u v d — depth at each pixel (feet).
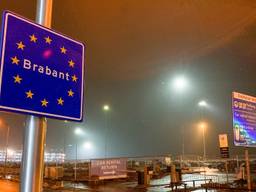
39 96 9.81
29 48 9.82
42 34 10.29
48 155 203.41
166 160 122.62
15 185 84.38
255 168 96.17
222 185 64.64
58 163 155.22
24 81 9.49
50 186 79.20
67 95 10.63
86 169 132.46
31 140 9.57
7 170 137.39
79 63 11.23
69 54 10.98
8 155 209.15
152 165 128.67
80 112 10.93
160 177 104.58
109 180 88.89
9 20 9.46
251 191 48.98
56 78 10.41
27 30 9.87
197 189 65.67
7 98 9.00
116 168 84.12
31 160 9.43
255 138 48.52
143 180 79.71
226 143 49.16
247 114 48.14
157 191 67.26
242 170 69.87
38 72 9.93
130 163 137.49
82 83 11.19
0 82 8.93
